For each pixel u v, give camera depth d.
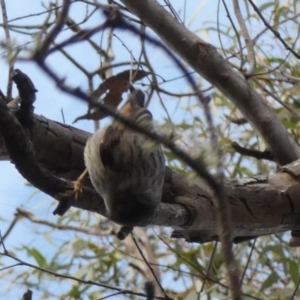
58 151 4.70
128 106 4.18
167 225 4.66
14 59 1.93
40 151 4.62
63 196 3.65
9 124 3.25
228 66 5.59
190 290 7.58
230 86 5.61
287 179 5.29
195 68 5.51
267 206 5.14
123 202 4.46
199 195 4.72
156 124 2.04
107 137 4.63
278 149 5.88
